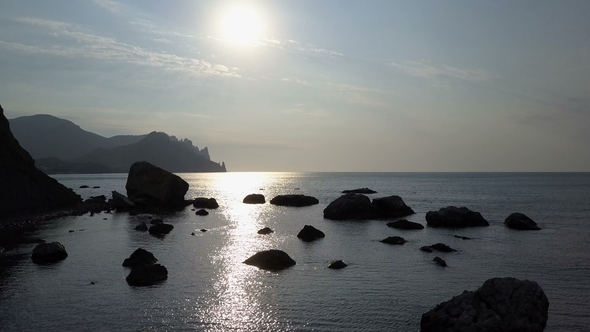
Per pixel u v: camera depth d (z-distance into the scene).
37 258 30.94
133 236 42.53
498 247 37.84
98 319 20.02
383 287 25.17
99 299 22.75
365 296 23.52
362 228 49.72
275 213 66.94
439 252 35.38
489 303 18.33
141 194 72.31
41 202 65.88
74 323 19.56
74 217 58.84
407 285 25.62
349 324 19.69
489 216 63.31
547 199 98.06
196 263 30.75
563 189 144.12
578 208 75.81
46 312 20.84
